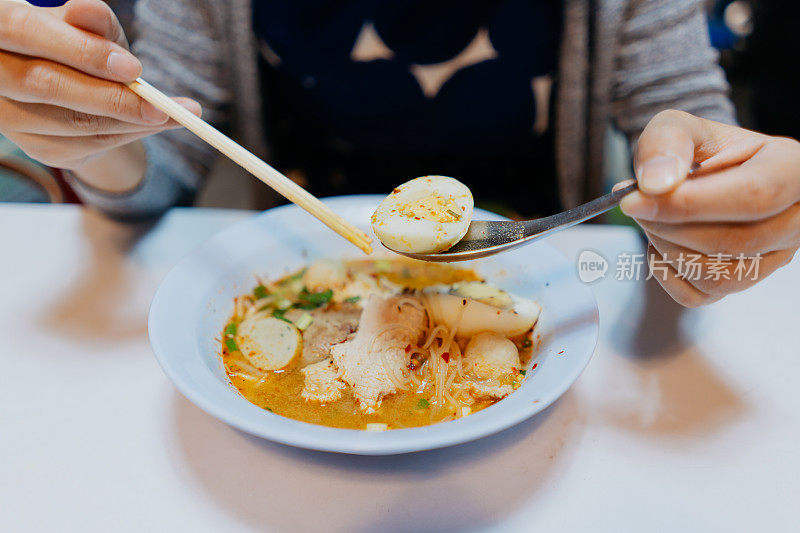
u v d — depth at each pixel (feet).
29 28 0.90
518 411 0.86
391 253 1.35
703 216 0.85
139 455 0.96
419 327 1.12
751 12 3.05
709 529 0.86
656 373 1.09
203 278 1.15
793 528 0.86
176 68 1.84
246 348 1.12
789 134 2.95
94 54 0.92
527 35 1.70
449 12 1.67
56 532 0.86
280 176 1.03
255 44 1.79
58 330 1.19
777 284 1.28
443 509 0.89
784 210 0.89
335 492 0.91
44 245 1.41
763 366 1.10
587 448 0.97
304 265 1.32
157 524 0.87
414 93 1.78
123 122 1.05
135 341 1.16
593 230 1.45
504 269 1.24
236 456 0.96
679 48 1.78
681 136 0.88
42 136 1.07
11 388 1.07
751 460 0.95
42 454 0.96
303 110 1.88
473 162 1.91
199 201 2.63
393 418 1.01
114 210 1.44
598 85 1.77
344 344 1.11
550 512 0.89
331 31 1.72
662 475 0.93
